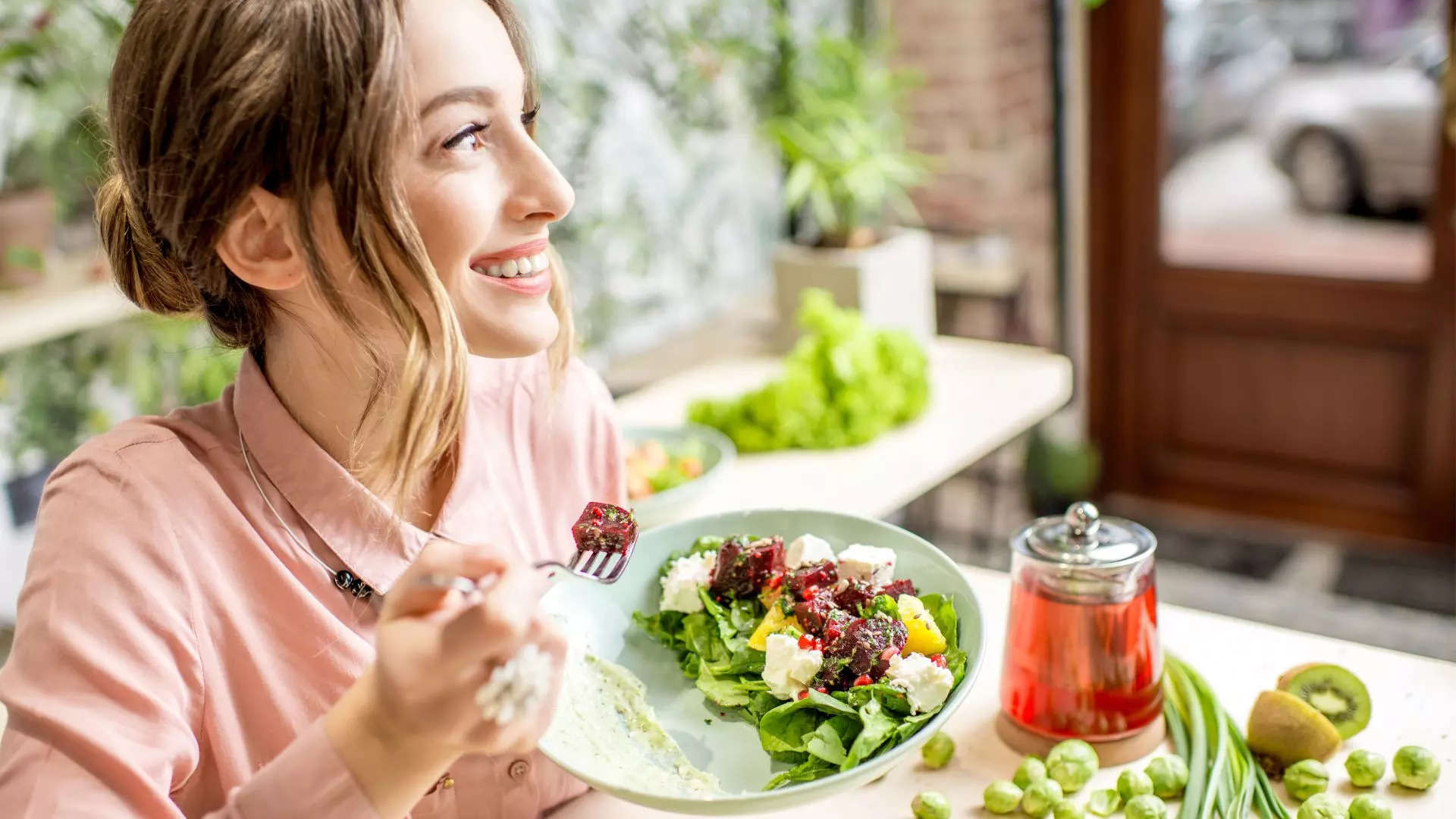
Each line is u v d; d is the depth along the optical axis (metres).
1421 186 2.83
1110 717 0.92
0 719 1.04
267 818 0.65
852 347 1.98
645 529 1.56
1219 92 3.03
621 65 2.49
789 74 2.75
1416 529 3.04
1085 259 3.28
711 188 2.78
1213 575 3.00
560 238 2.40
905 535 0.96
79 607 0.73
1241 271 3.12
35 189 1.90
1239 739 0.92
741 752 0.84
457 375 0.75
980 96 2.94
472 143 0.75
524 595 0.62
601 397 1.07
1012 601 0.97
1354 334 3.01
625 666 0.93
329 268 0.73
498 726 0.63
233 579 0.80
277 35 0.68
